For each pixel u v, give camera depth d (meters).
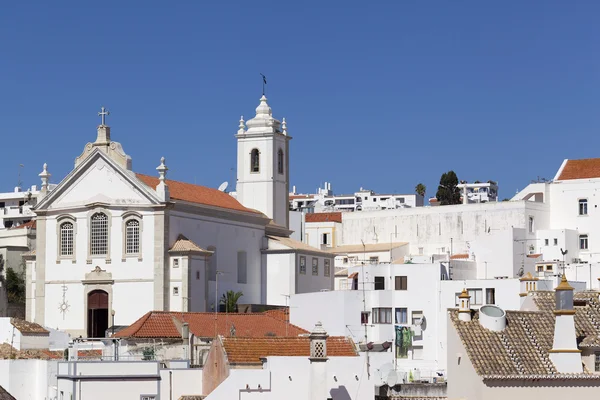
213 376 88.81
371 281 128.12
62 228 156.62
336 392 83.25
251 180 178.38
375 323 126.12
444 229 196.12
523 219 188.25
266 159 178.12
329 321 126.38
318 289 172.25
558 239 184.50
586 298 88.38
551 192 191.88
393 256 195.50
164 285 150.50
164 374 91.94
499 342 81.75
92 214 154.38
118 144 154.75
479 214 192.88
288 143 183.25
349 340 92.00
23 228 185.75
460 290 124.12
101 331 153.38
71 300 155.00
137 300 151.50
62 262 155.88
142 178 156.38
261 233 171.00
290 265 167.25
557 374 79.88
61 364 94.50
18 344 117.94
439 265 126.38
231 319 125.94
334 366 83.56
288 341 89.25
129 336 120.88
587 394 79.88
